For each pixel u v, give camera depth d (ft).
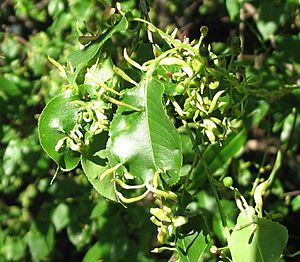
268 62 2.94
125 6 2.83
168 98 1.38
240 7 3.04
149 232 3.09
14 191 3.50
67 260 3.61
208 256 2.68
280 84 2.70
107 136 1.38
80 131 1.38
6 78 3.48
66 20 3.40
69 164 1.40
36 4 3.64
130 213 3.11
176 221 1.42
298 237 3.21
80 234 3.29
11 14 3.76
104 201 3.18
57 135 1.38
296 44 2.96
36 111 3.49
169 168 1.27
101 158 1.39
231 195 2.82
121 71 1.31
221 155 2.25
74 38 3.39
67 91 1.38
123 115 1.30
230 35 3.28
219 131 1.46
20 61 3.56
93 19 3.33
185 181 1.49
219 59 1.49
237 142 2.27
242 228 1.46
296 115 2.65
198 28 3.35
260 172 2.72
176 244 1.45
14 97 3.48
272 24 3.00
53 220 3.33
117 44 2.59
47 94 3.38
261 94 1.95
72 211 3.30
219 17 3.33
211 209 2.70
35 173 3.42
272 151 3.05
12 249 3.47
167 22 3.34
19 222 3.48
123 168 1.31
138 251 3.10
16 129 3.49
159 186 1.32
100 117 1.34
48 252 3.37
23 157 3.43
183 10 3.35
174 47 1.40
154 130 1.28
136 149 1.28
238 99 1.55
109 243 3.12
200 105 1.38
